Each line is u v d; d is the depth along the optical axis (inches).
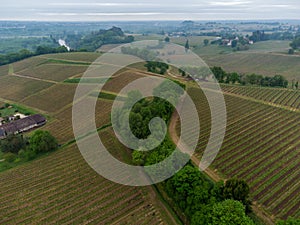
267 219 2041.1
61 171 2714.1
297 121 3688.5
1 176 2684.5
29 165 2844.5
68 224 2064.5
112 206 2220.7
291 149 2974.9
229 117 3789.4
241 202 1856.5
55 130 3639.3
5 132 3508.9
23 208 2251.5
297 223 1598.2
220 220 1614.2
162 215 2105.1
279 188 2367.1
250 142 3127.5
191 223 1795.0
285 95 4763.8
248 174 2564.0
